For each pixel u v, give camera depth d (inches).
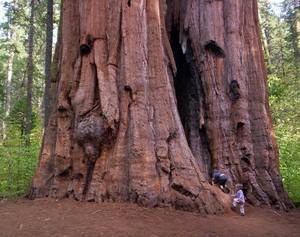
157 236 299.4
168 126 418.9
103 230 301.9
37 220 327.3
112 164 399.2
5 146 712.4
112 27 440.1
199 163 523.8
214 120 521.3
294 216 448.1
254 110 528.4
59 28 518.9
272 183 493.0
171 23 617.9
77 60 451.2
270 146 514.9
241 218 400.2
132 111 411.5
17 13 1173.1
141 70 426.3
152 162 394.3
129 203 379.2
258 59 553.3
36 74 1275.8
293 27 1681.8
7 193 490.6
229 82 529.7
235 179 495.8
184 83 588.7
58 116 442.0
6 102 1476.4
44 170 435.8
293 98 1040.2
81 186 405.4
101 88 417.4
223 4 555.5
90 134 406.0
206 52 542.0
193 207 384.8
